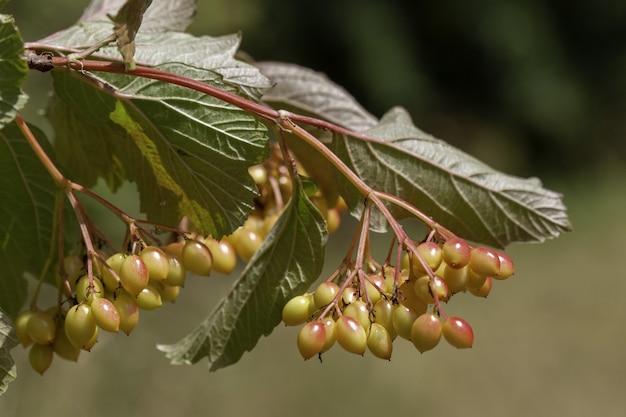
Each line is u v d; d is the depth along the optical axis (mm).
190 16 779
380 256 2789
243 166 736
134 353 2018
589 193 5047
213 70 750
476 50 5324
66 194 745
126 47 719
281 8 4703
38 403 1690
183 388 2070
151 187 755
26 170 767
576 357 2953
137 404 1935
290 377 2395
